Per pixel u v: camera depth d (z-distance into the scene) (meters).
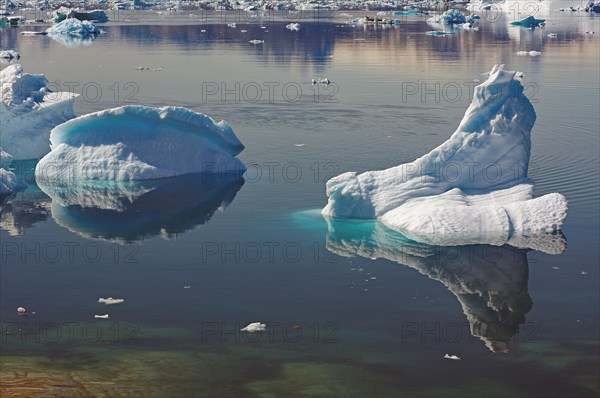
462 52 92.25
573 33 116.19
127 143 42.97
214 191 40.22
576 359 23.55
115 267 30.73
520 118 37.09
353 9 179.38
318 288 28.78
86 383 21.70
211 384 21.88
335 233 34.12
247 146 48.56
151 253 32.22
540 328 25.58
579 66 79.38
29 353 23.70
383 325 25.86
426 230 33.66
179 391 21.41
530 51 92.88
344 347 24.33
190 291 28.52
